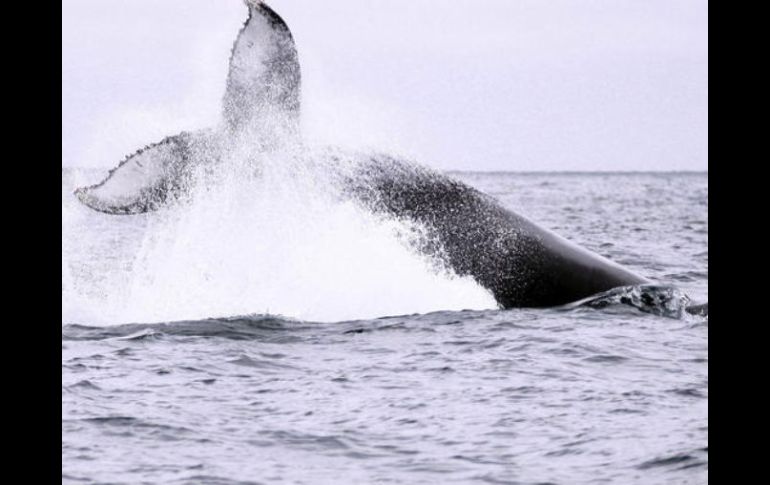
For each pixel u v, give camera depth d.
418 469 56.25
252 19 81.12
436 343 81.94
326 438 61.00
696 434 61.03
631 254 174.12
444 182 90.31
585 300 90.94
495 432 62.06
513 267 90.12
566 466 56.53
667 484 54.03
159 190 80.81
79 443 59.91
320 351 80.25
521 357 78.31
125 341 82.19
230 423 63.59
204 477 54.94
